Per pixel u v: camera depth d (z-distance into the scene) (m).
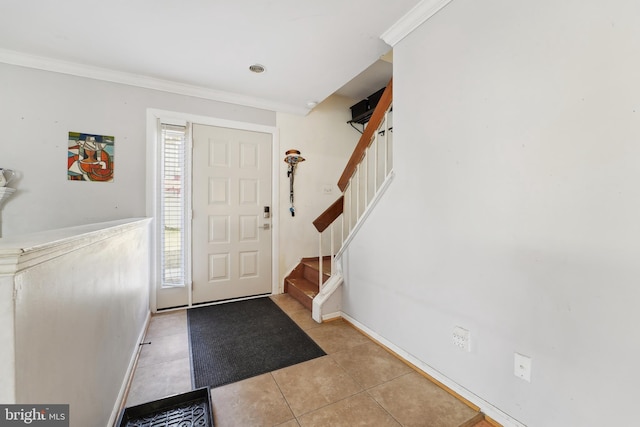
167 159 2.70
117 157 2.47
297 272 3.34
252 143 3.09
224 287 2.98
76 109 2.33
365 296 2.22
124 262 1.55
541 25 1.12
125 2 1.61
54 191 2.26
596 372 0.98
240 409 1.39
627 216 0.91
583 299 1.01
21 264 0.57
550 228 1.10
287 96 2.96
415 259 1.74
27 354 0.62
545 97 1.11
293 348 1.99
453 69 1.49
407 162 1.79
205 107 2.84
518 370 1.20
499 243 1.28
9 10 1.66
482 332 1.35
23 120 2.18
